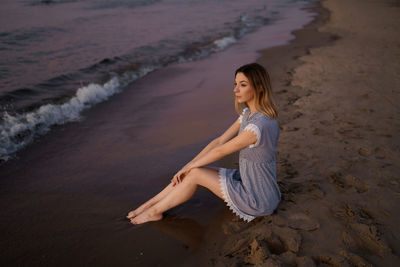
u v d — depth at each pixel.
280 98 4.92
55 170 3.26
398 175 2.76
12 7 21.59
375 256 1.90
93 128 4.41
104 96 5.82
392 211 2.30
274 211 2.35
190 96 5.73
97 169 3.27
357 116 4.08
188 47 10.11
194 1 26.72
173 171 3.19
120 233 2.29
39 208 2.62
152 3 25.03
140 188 2.91
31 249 2.14
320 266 1.85
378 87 5.17
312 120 4.04
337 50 8.27
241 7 22.19
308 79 5.85
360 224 2.16
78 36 11.66
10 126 4.28
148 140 3.97
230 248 2.06
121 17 17.08
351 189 2.59
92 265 2.00
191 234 2.25
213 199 2.69
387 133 3.57
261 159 2.13
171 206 2.34
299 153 3.23
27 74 6.75
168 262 2.00
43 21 15.21
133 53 9.20
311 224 2.20
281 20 15.85
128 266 1.98
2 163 3.41
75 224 2.40
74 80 6.55
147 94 5.96
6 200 2.72
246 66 2.03
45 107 4.97
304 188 2.63
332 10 19.12
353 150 3.23
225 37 11.32
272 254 1.91
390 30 10.87
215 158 2.18
